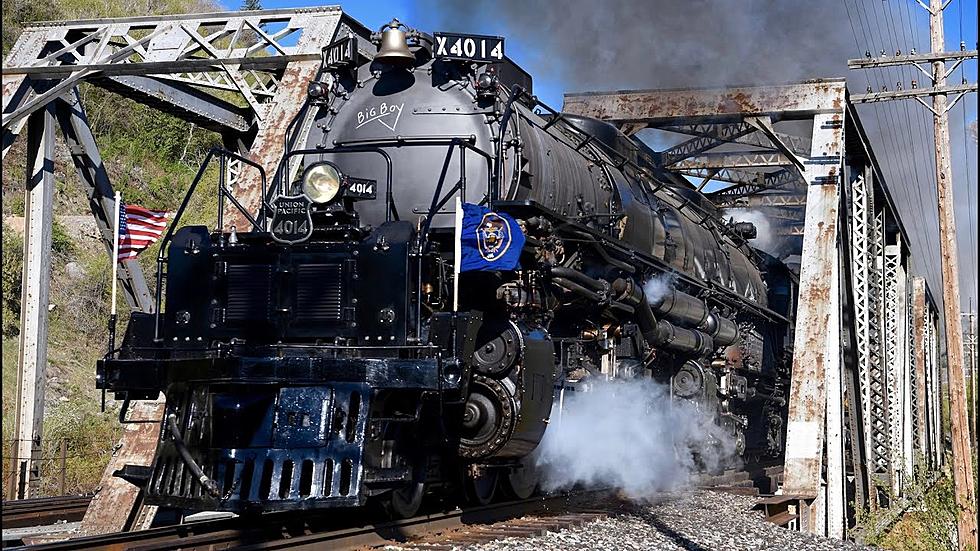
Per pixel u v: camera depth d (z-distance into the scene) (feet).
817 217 53.47
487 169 30.83
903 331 98.68
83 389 71.15
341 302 26.66
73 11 116.47
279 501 23.77
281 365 24.93
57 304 79.36
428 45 33.30
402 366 25.08
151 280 86.69
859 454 64.03
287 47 41.24
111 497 32.22
